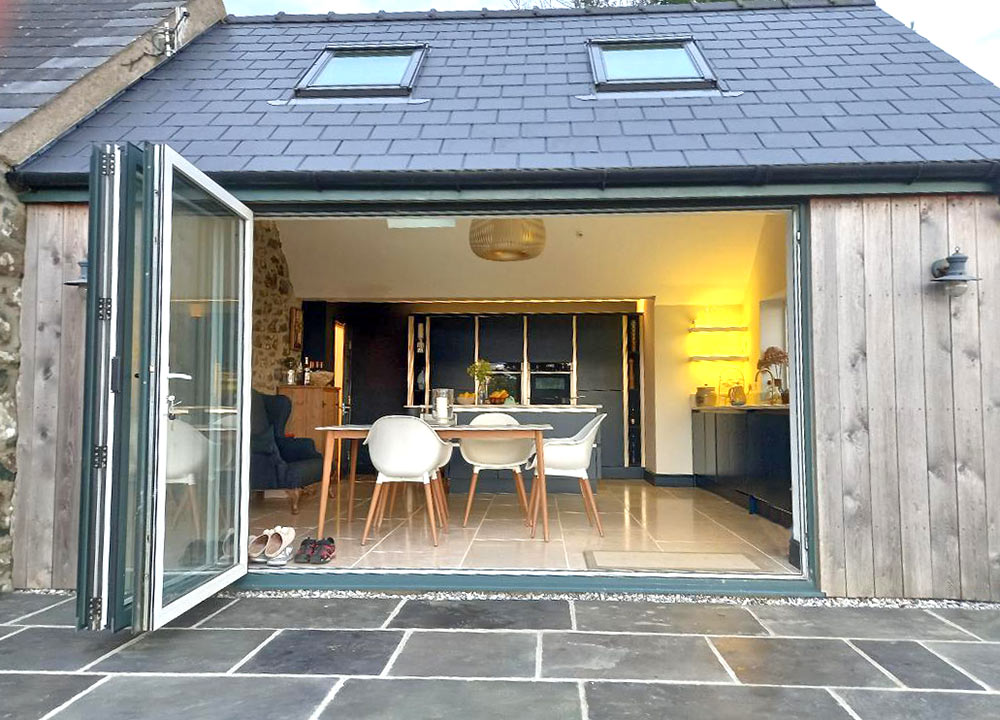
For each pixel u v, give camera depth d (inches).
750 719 81.2
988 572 131.0
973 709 84.2
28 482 140.6
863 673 95.3
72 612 123.6
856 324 135.1
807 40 204.7
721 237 279.7
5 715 81.6
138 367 106.0
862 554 132.8
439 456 177.6
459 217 147.4
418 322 364.5
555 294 317.7
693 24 228.7
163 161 106.0
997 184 131.9
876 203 136.5
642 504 250.8
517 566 146.9
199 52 211.8
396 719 80.8
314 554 149.9
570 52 209.3
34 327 142.5
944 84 165.8
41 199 142.5
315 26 241.4
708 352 313.3
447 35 229.1
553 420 279.1
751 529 196.4
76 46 181.3
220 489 130.9
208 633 111.3
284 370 305.7
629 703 85.3
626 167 134.3
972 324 133.9
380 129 157.9
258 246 277.7
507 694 87.7
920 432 133.4
